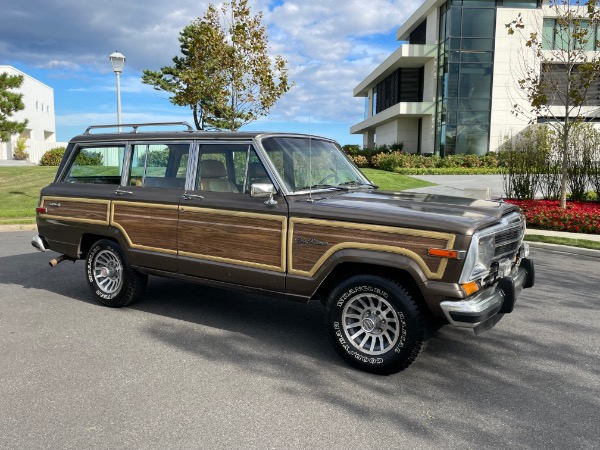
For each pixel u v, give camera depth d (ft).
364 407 11.73
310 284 14.29
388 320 13.38
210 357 14.61
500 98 106.42
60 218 20.10
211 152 16.65
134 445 10.09
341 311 13.85
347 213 13.64
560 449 10.06
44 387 12.58
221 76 47.55
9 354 14.67
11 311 18.86
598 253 30.55
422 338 12.90
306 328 17.30
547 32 102.32
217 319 18.13
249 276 15.43
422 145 124.16
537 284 23.48
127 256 18.29
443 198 15.60
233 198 15.78
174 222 16.96
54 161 113.09
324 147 17.95
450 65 106.11
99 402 11.84
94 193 19.12
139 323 17.60
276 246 14.84
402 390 12.63
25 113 161.07
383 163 105.09
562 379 13.35
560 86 52.90
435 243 12.42
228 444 10.14
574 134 50.06
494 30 104.94
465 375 13.57
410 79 129.18
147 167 18.12
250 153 15.72
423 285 12.48
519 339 16.33
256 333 16.71
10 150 135.95
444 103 108.88
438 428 10.82
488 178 86.22
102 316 18.34
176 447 10.03
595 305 20.15
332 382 13.05
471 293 12.48
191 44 50.39
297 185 15.40
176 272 17.26
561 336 16.62
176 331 16.80
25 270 25.98
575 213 38.93
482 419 11.22
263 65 46.75
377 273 13.61
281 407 11.68
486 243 12.76
